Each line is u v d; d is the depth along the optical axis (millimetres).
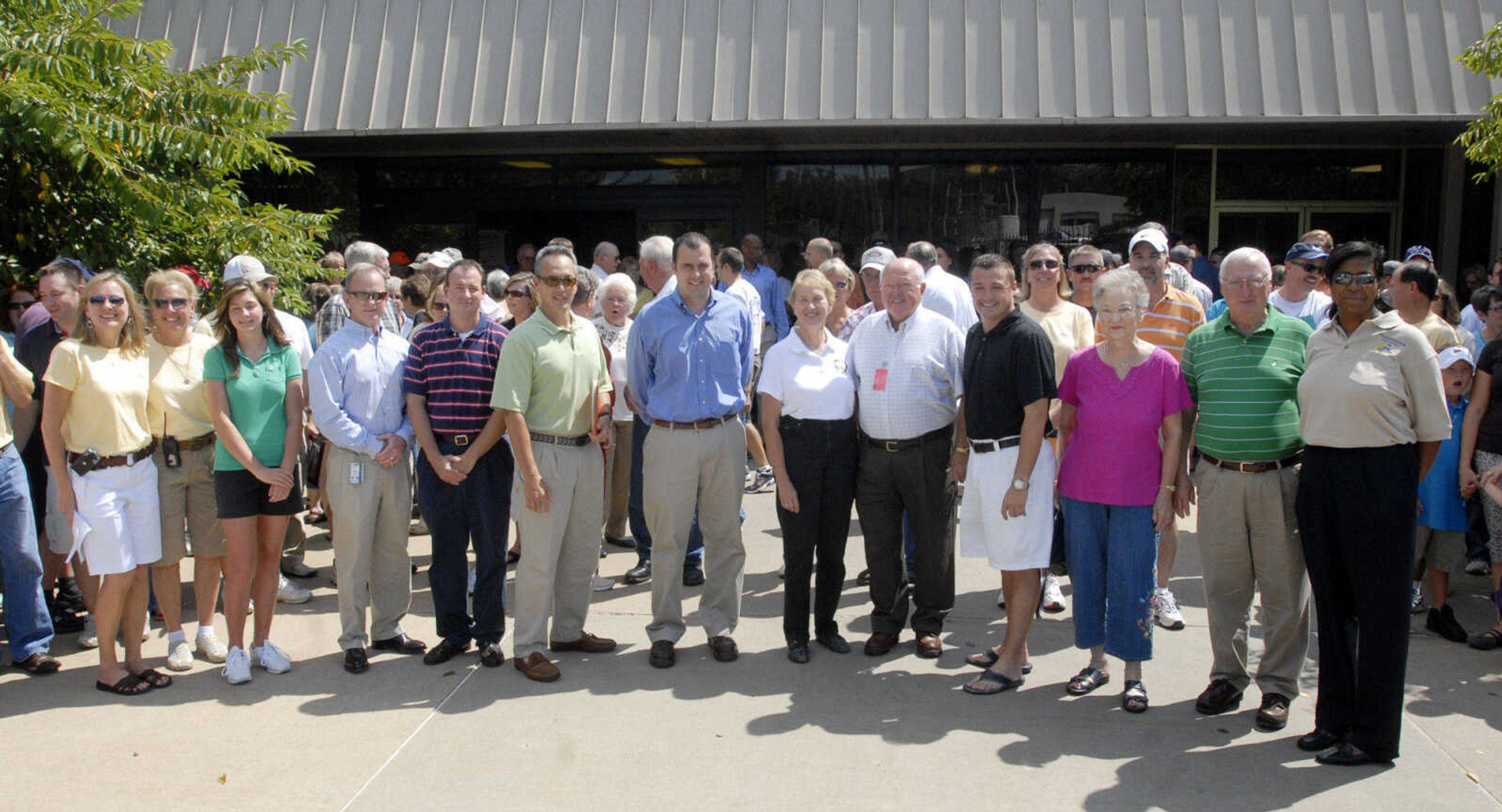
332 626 5832
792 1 10383
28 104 7039
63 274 5547
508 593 6445
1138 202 11375
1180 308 5820
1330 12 9945
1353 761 4098
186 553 5277
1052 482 4840
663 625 5293
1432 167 11234
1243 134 10609
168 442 5066
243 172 11656
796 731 4445
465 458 5074
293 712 4672
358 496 5102
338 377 5086
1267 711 4426
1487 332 5977
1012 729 4457
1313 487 4125
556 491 5027
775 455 5172
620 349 6688
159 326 5125
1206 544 4516
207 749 4316
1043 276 5598
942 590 5266
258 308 4930
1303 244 5973
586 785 4004
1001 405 4797
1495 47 7523
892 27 10227
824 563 5301
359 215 11992
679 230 11828
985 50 10109
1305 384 4152
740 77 10266
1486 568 6441
